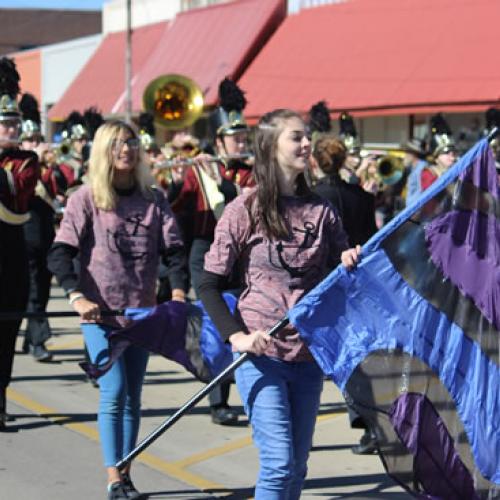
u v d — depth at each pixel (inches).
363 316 205.9
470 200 216.2
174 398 370.0
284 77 919.7
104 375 249.9
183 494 265.4
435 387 210.8
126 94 1148.5
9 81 316.8
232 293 219.6
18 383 391.5
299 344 203.3
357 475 280.8
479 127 781.9
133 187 257.8
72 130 542.0
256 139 203.5
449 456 211.0
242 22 1029.2
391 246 209.0
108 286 253.4
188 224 350.9
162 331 246.2
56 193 496.4
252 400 201.6
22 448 305.3
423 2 835.4
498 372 216.2
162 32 1205.1
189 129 1090.7
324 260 207.6
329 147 305.7
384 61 821.9
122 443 251.8
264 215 201.5
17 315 262.5
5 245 314.7
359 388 203.9
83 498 261.7
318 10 956.6
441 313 212.7
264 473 198.1
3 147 315.3
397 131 866.1
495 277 216.5
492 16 767.7
